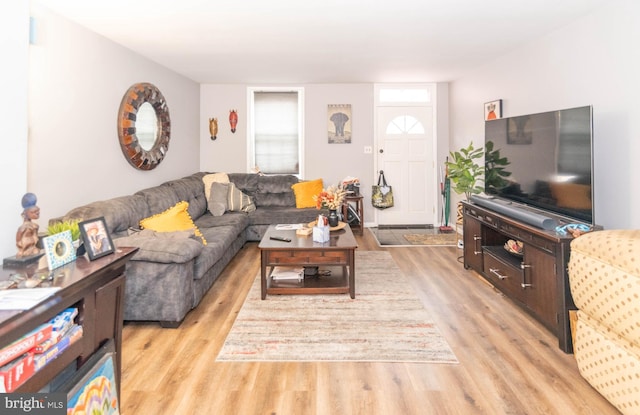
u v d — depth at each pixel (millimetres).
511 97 4008
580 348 1897
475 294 3125
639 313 1508
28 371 1125
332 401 1759
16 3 1611
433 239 5215
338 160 6031
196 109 5715
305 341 2338
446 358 2129
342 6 2717
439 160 6055
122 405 1729
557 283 2232
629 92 2477
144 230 2781
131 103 3697
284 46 3732
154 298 2500
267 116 5965
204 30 3211
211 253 3041
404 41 3580
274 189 5441
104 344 1589
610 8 2627
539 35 3400
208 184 5141
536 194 2906
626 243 1599
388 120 6023
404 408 1704
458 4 2691
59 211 2803
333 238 3248
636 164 2438
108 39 3400
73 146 2939
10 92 1599
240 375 1979
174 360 2129
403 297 3068
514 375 1956
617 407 1645
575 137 2457
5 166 1586
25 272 1406
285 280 3256
